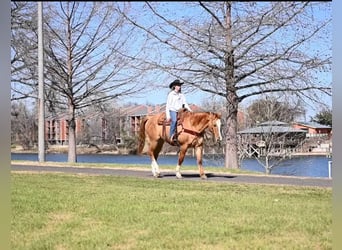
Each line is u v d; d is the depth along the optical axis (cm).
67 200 975
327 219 767
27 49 2047
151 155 1422
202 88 1981
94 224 764
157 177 1397
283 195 1023
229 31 1830
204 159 2406
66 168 1717
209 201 948
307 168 2122
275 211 843
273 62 1898
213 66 1933
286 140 2456
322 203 915
